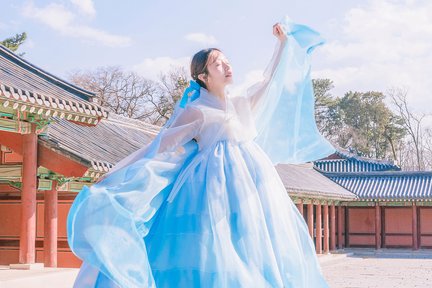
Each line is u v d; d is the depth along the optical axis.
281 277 3.53
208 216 3.48
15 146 16.28
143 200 3.48
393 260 41.75
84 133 20.66
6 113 15.79
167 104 64.25
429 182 50.12
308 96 4.23
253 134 3.92
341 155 63.69
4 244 20.98
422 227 50.31
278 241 3.59
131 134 24.50
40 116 16.28
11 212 21.05
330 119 96.00
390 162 62.00
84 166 16.33
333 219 47.56
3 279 13.59
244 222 3.48
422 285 26.75
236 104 3.96
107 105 64.44
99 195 3.35
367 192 49.97
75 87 17.17
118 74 64.88
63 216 21.06
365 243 51.78
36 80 16.50
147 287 3.27
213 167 3.64
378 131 92.81
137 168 3.54
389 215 51.34
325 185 46.06
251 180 3.66
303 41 4.09
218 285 3.32
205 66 3.91
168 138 3.73
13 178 16.94
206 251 3.39
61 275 15.07
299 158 4.27
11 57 17.45
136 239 3.32
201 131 3.81
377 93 93.69
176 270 3.40
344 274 31.78
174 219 3.54
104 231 3.28
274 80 4.11
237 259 3.39
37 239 21.17
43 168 17.47
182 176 3.66
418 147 94.38
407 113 92.94
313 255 3.90
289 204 3.89
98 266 3.22
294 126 4.20
